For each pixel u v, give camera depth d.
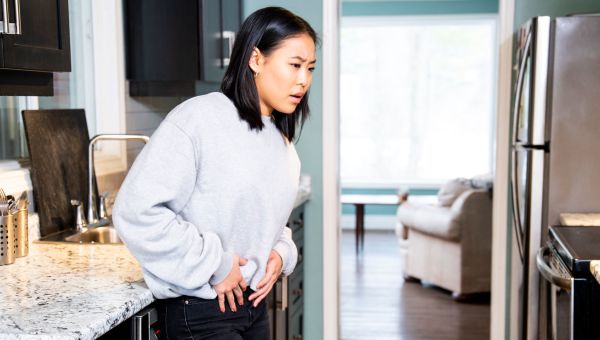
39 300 1.67
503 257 3.71
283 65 1.69
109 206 2.99
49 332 1.45
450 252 5.30
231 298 1.72
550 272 2.45
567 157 3.12
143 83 3.36
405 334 4.45
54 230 2.53
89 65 3.21
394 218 8.47
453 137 8.31
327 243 3.89
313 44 1.74
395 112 8.39
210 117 1.64
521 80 3.30
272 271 1.81
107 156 3.18
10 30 1.86
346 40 8.41
